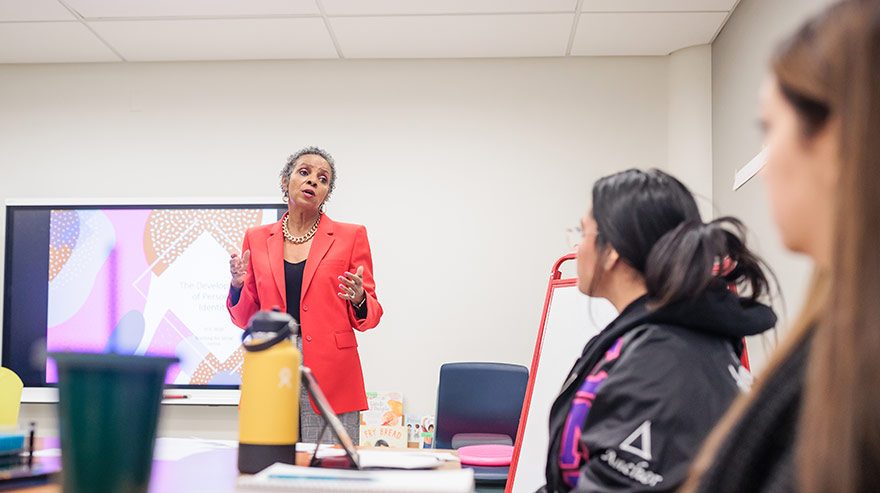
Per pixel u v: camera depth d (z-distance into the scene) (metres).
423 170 4.03
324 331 2.62
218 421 3.90
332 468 1.12
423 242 3.99
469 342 3.92
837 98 0.51
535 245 3.96
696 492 0.60
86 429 0.72
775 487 0.55
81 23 3.65
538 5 3.45
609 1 3.40
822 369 0.50
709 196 3.83
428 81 4.07
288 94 4.10
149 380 0.74
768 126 0.60
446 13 3.53
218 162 4.07
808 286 0.61
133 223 3.99
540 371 2.31
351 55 4.04
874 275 0.48
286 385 1.09
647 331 1.07
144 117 4.12
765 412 0.58
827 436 0.49
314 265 2.68
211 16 3.57
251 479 0.91
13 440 1.07
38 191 4.11
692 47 3.91
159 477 1.03
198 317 3.92
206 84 4.12
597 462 0.97
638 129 3.99
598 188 1.20
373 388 3.91
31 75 4.18
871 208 0.48
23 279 3.99
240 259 2.62
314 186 2.75
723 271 1.14
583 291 1.24
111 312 3.95
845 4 0.54
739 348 1.15
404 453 1.33
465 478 0.96
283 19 3.60
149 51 4.00
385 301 3.96
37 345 3.95
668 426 0.96
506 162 4.02
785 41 0.58
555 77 4.05
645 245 1.12
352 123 4.07
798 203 0.56
